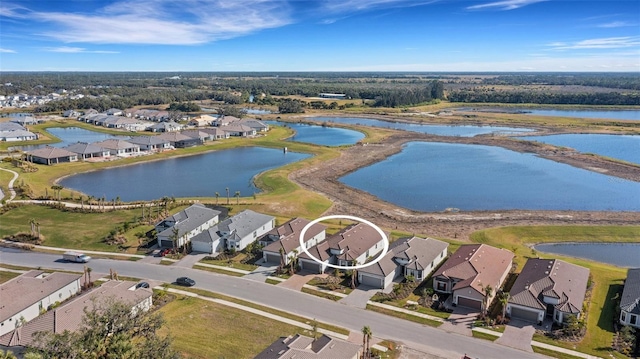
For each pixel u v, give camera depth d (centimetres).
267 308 6700
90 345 4138
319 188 13588
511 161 17375
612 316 6450
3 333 5922
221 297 7025
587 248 9425
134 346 4256
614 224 10444
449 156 18338
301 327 6203
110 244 9056
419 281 7588
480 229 10206
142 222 10162
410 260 7731
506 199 12644
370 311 6631
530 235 9925
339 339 5378
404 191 13475
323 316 6488
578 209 11731
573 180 14600
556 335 5959
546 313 6400
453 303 6806
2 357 4334
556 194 13088
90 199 11788
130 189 13750
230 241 8838
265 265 8206
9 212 10775
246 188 13850
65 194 12662
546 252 9212
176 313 6538
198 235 8869
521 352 5619
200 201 11875
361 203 12175
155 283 7475
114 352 4059
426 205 12181
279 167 16238
